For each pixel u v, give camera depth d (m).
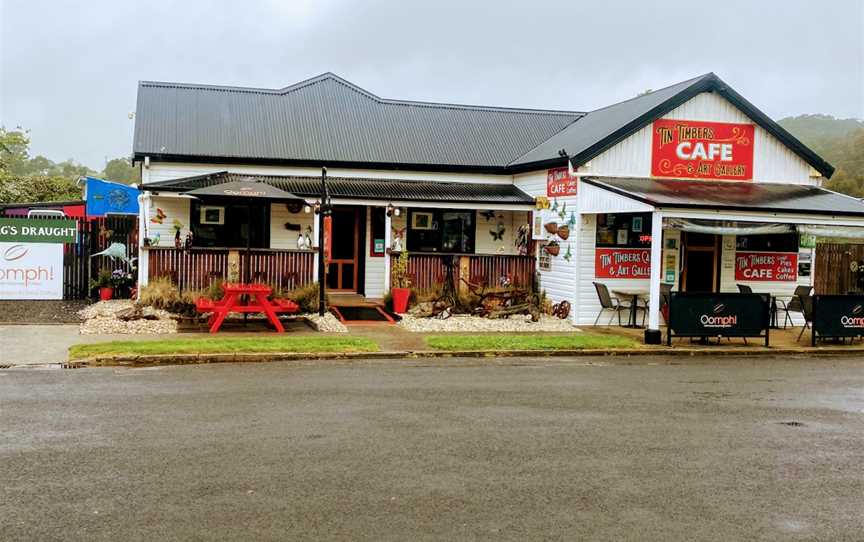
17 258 18.27
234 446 7.55
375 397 9.97
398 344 14.22
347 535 5.47
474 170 21.98
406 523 5.72
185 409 9.03
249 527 5.56
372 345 13.83
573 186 18.30
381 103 24.81
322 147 21.47
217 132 21.08
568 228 18.45
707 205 15.63
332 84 24.97
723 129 19.02
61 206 24.61
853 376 12.82
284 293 17.44
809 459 7.73
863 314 16.12
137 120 20.86
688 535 5.68
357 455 7.36
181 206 20.00
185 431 8.05
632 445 8.02
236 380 10.90
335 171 21.08
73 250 18.72
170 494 6.19
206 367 11.93
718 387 11.46
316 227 19.27
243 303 16.33
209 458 7.15
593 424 8.87
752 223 18.28
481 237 22.27
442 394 10.27
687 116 18.73
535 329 16.95
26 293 18.36
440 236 22.03
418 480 6.69
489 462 7.27
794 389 11.48
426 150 22.36
